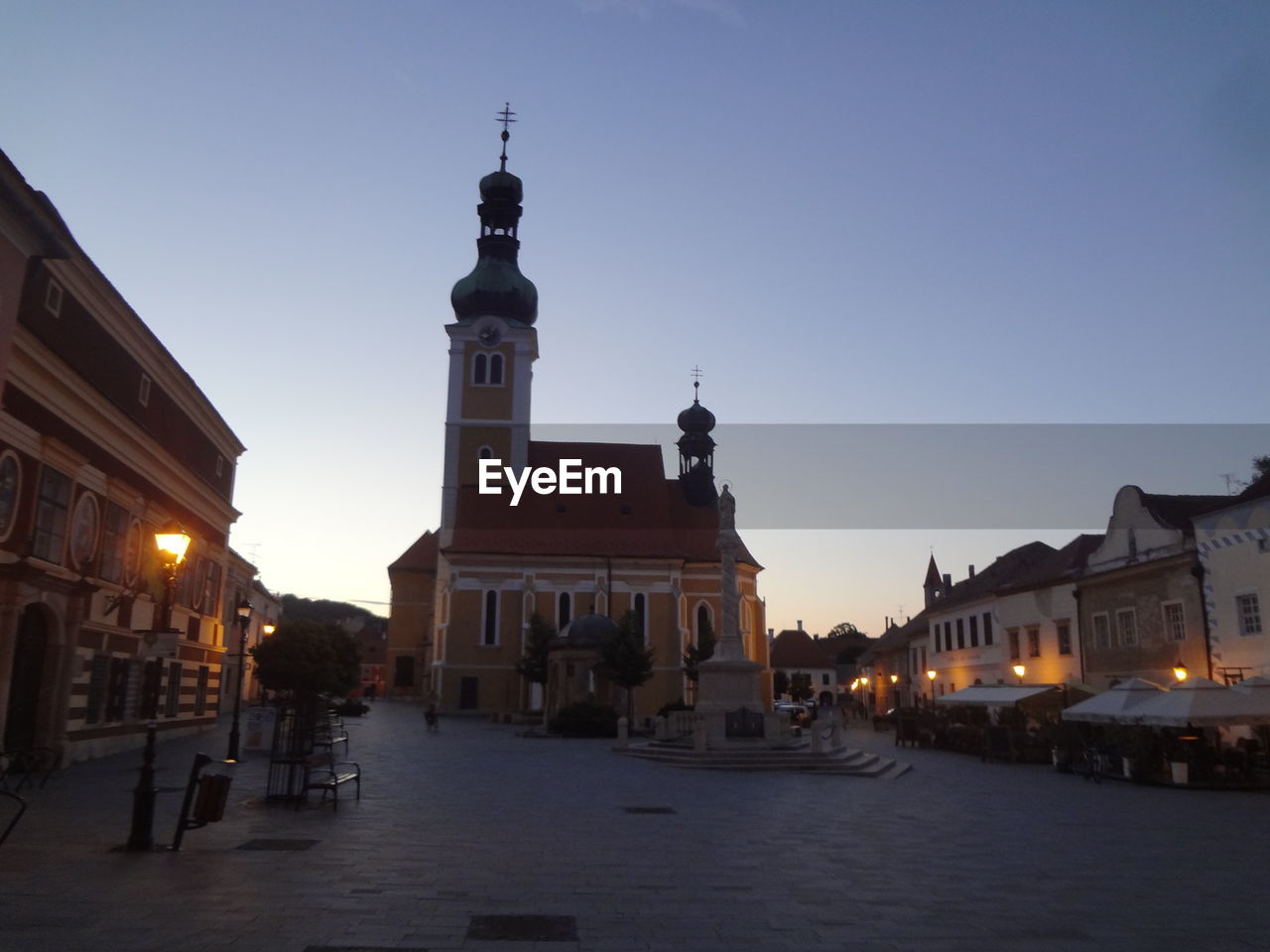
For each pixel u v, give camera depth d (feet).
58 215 50.85
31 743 72.95
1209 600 103.35
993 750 107.04
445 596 221.46
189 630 112.98
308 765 53.67
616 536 234.79
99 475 82.17
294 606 557.33
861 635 570.87
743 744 94.63
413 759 92.48
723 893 33.83
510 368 242.58
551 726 147.13
